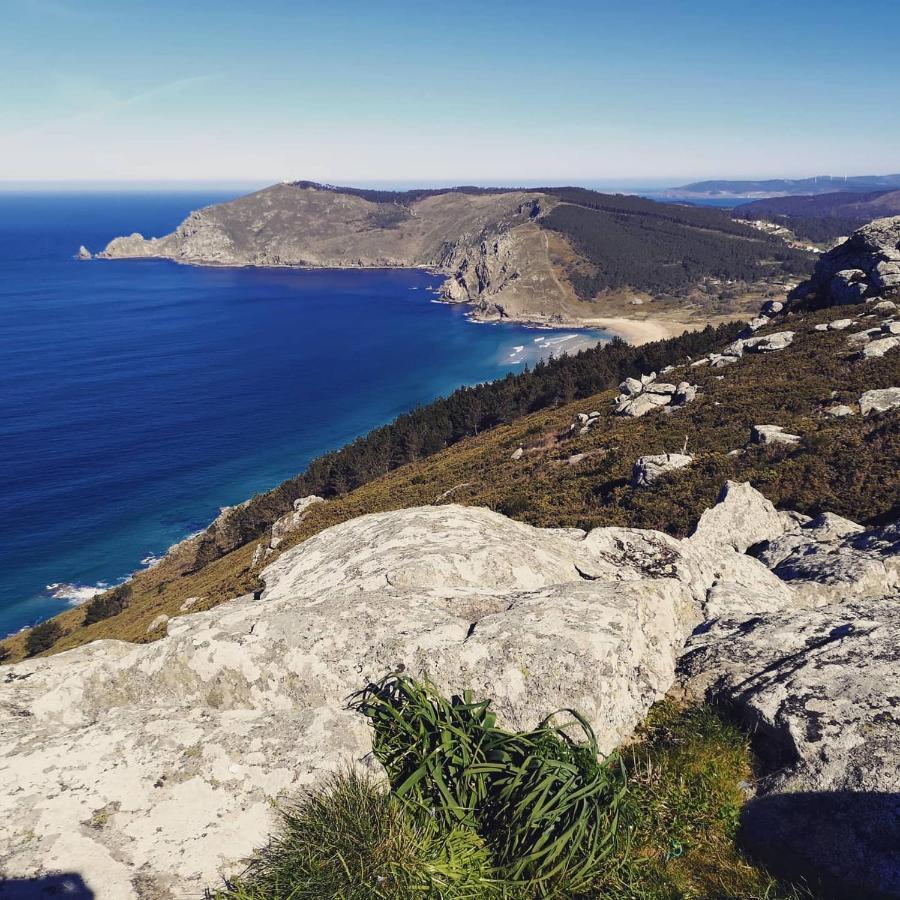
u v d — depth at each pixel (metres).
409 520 9.16
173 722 5.44
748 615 7.66
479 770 4.54
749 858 4.71
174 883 4.16
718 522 14.77
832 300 61.12
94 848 4.34
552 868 4.36
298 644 5.93
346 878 4.00
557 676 5.43
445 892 4.06
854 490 21.84
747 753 5.55
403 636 5.89
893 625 6.32
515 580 7.69
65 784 4.83
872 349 41.03
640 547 9.87
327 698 5.69
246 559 51.75
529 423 72.12
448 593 6.89
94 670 6.20
